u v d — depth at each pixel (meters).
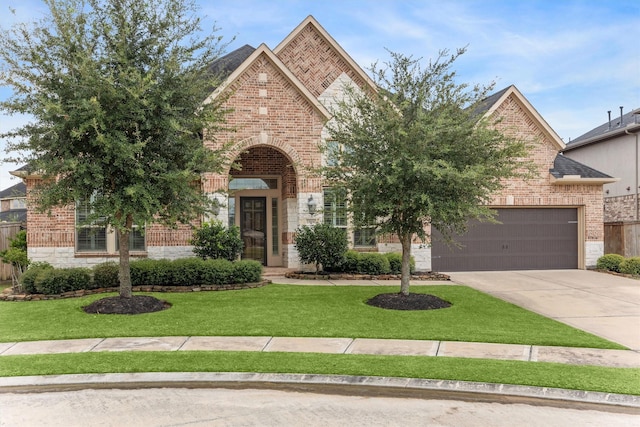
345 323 9.98
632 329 9.86
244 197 18.19
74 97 9.95
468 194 11.29
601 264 18.16
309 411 5.73
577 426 5.34
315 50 18.34
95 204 10.18
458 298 12.62
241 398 6.17
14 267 15.57
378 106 11.70
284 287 13.88
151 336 9.00
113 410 5.74
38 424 5.32
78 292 12.68
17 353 7.97
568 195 18.55
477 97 11.54
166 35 10.84
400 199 11.18
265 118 16.12
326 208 16.56
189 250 15.84
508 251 18.42
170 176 9.94
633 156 21.83
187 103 10.91
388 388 6.61
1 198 28.31
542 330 9.61
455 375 6.90
